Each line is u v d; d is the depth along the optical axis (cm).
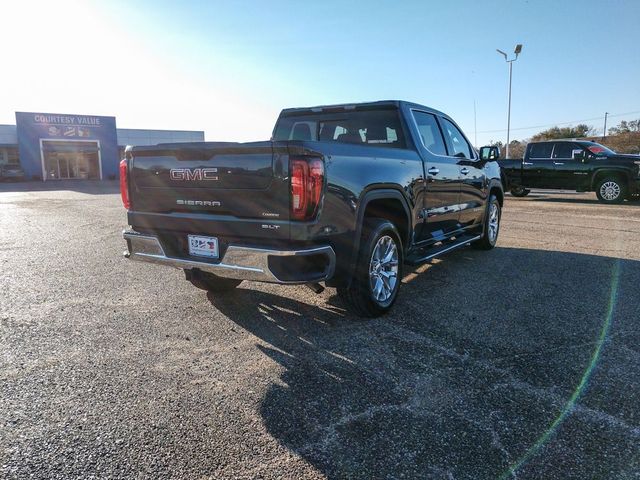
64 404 268
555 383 294
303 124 548
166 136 4850
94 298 468
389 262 415
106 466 215
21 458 220
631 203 1452
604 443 233
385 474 211
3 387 288
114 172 4369
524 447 230
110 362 324
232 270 335
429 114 537
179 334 375
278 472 212
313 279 322
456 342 358
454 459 221
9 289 500
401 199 423
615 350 343
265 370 312
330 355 335
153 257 387
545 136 5841
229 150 331
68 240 818
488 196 678
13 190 2570
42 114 3953
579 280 537
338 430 244
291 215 313
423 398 276
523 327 389
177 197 367
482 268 598
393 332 379
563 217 1119
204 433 241
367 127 500
